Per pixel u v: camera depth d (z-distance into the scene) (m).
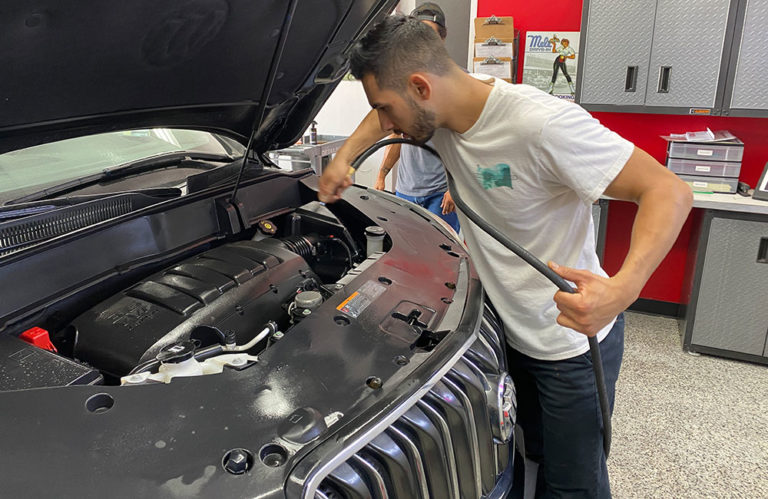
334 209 1.72
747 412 2.37
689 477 1.99
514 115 1.05
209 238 1.42
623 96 2.90
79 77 1.03
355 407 0.84
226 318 1.10
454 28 3.81
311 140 3.61
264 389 0.85
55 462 0.69
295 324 1.09
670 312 3.38
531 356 1.34
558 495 1.43
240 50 1.21
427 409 0.92
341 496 0.78
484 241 1.29
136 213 1.28
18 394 0.79
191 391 0.83
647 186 1.01
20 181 1.39
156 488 0.68
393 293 1.17
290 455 0.75
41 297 1.06
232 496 0.68
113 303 1.12
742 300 2.71
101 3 0.87
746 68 2.62
